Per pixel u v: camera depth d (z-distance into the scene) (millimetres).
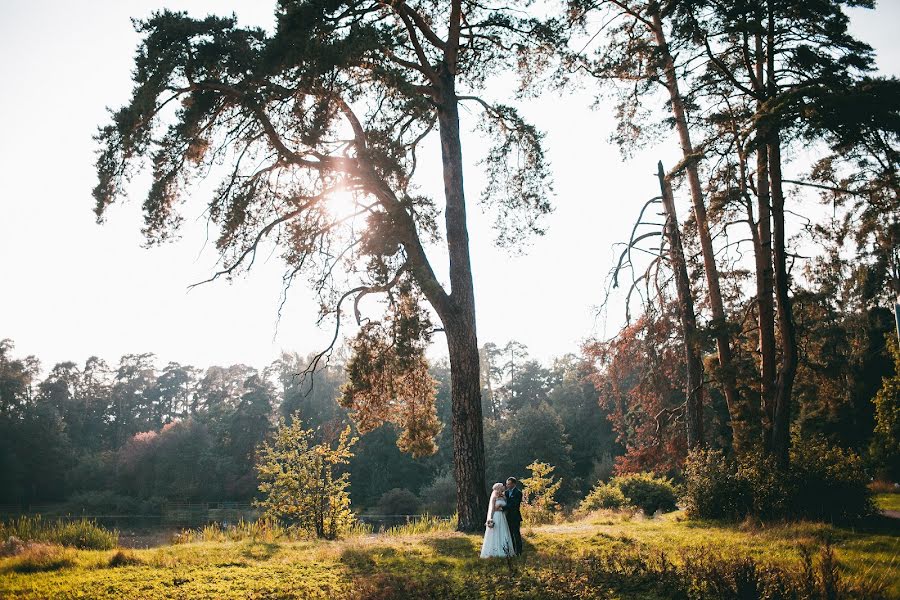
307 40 15773
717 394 35188
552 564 11078
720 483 18328
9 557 13547
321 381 77875
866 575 9531
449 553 13805
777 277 19328
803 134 17719
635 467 31484
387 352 20984
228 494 77000
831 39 18531
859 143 17594
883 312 37062
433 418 23109
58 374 111188
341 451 23375
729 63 22125
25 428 81125
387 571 11883
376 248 16906
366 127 18547
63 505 76438
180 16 17391
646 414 33344
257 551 14414
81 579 11070
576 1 22516
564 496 64062
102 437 113000
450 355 18328
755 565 9164
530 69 22500
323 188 19422
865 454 34656
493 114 22031
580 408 76188
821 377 24406
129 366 120938
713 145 19469
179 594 10211
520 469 66688
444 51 20078
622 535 15133
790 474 16812
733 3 18703
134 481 78625
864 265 22969
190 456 79438
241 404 82188
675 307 29422
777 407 19094
